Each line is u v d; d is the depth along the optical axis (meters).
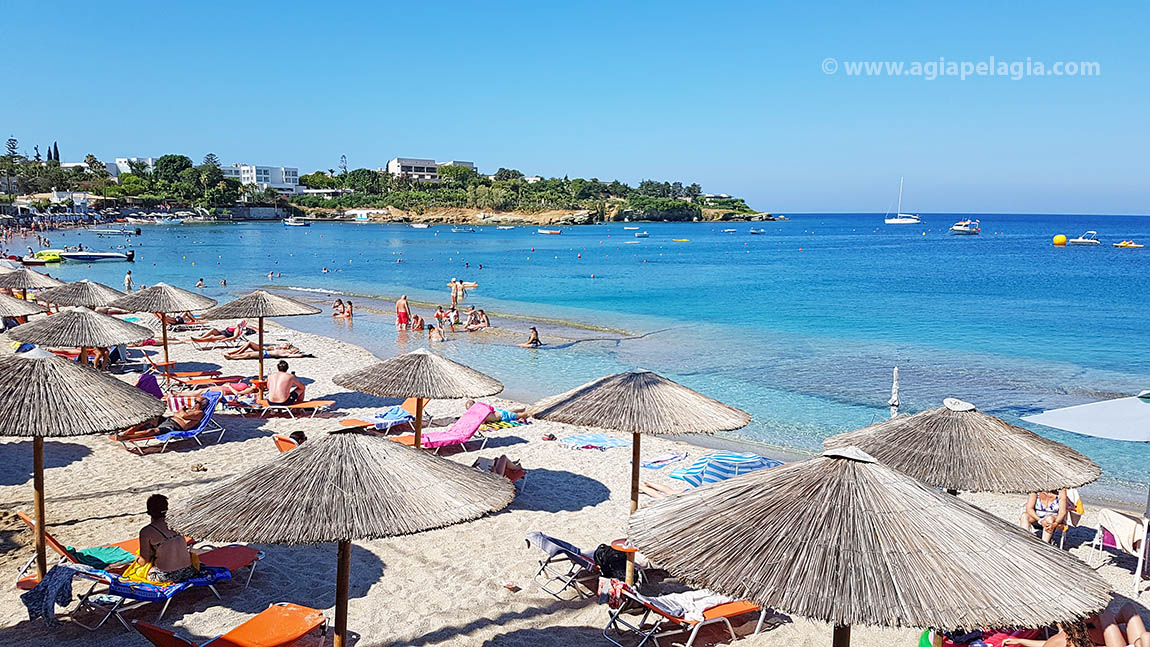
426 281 49.22
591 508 10.41
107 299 18.05
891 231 165.88
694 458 12.32
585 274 55.72
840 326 29.33
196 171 171.88
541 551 8.98
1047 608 3.60
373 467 5.35
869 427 7.86
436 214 178.75
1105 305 36.09
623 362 21.81
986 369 20.88
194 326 25.81
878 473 4.20
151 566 7.05
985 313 33.16
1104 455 13.67
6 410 6.55
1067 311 33.75
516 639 7.02
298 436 11.12
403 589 7.89
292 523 4.89
